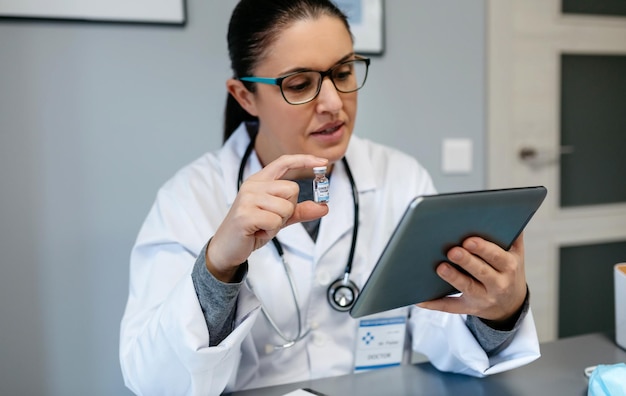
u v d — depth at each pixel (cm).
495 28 158
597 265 185
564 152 172
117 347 136
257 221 63
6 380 129
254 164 100
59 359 132
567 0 168
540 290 176
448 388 79
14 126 124
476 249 65
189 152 136
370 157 110
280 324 93
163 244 90
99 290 133
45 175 127
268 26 82
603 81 177
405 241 58
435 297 74
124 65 130
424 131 154
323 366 94
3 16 120
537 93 166
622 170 183
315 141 86
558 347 92
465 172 160
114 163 132
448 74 155
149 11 128
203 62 135
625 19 175
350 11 142
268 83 83
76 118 128
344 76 85
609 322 188
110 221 133
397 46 149
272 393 79
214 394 77
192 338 69
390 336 97
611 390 67
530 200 65
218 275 70
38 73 125
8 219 126
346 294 94
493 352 84
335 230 96
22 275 128
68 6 123
